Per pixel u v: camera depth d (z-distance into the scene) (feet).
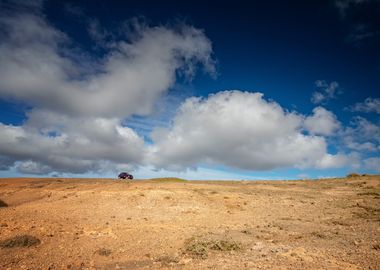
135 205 66.39
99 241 38.22
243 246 37.96
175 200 72.64
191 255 34.04
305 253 34.86
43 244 35.50
